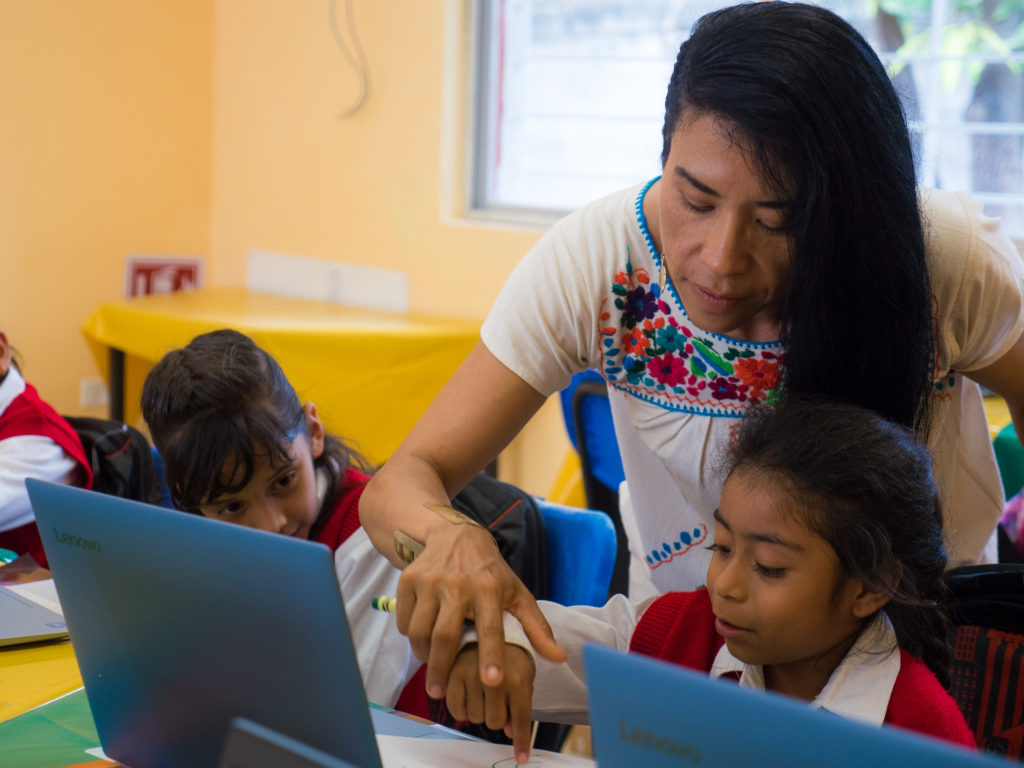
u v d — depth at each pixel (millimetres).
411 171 3717
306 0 3914
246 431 1374
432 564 892
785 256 909
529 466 3562
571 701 1116
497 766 923
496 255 3533
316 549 712
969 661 1088
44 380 3961
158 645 862
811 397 1001
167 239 4203
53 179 3889
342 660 740
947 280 1037
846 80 857
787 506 933
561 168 3684
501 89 3736
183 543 789
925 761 534
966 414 1200
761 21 875
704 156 882
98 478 1851
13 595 1358
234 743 654
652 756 625
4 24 3707
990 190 3133
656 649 1124
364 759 769
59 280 3949
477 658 861
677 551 1319
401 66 3695
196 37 4164
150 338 3520
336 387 3223
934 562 994
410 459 1093
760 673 1027
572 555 1519
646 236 1117
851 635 988
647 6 3451
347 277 3928
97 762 952
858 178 873
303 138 3998
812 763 568
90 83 3928
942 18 3117
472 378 1153
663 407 1188
